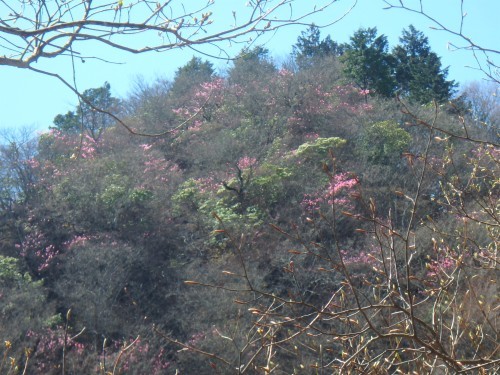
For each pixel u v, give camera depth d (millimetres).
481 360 3990
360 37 34875
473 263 5770
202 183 26828
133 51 3840
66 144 27547
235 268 18812
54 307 18547
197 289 18172
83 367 15656
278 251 19016
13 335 15695
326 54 42938
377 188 21609
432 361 4730
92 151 27109
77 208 24312
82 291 19156
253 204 24250
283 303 4281
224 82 37156
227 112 33938
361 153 25266
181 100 34781
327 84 34688
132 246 22078
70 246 21984
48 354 15812
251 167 25469
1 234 24047
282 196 23953
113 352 16875
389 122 25891
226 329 11531
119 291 19844
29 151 27281
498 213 5773
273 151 29312
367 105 30734
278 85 34656
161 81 36406
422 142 24844
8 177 25891
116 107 31703
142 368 15812
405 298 4500
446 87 28250
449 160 6902
